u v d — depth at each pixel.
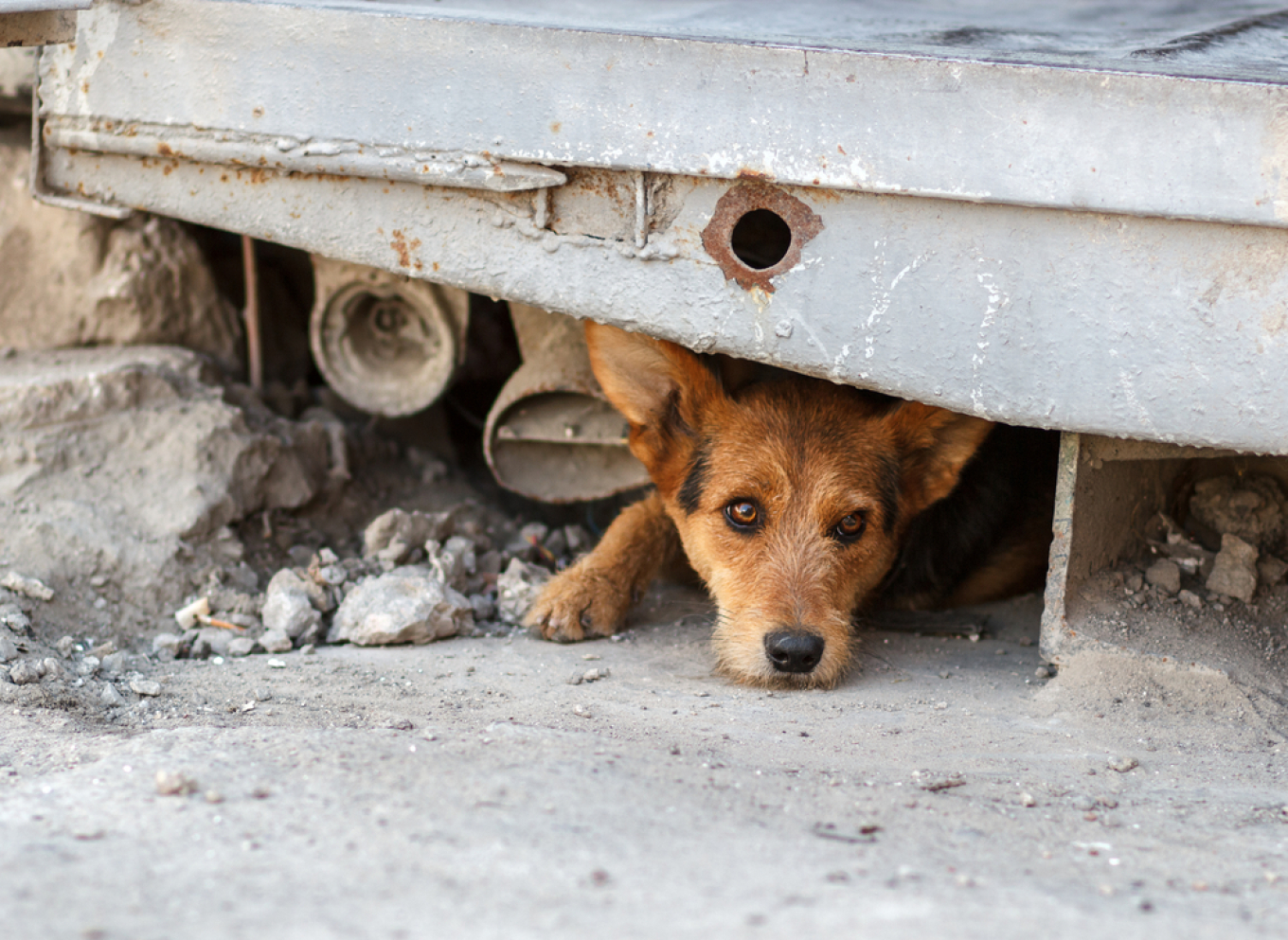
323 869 1.75
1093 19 2.19
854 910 1.66
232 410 2.23
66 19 2.02
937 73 1.94
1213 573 2.08
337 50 2.01
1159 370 1.95
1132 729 1.99
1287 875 1.82
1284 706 2.00
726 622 2.08
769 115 1.96
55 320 2.32
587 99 1.98
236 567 2.16
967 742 1.97
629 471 2.26
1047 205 1.94
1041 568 2.21
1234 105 1.91
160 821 1.81
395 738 1.91
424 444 2.42
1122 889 1.80
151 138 2.06
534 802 1.83
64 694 2.00
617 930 1.55
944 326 1.97
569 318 2.22
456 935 1.52
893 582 2.17
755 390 2.14
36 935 1.50
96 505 2.15
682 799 1.86
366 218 2.04
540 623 2.13
